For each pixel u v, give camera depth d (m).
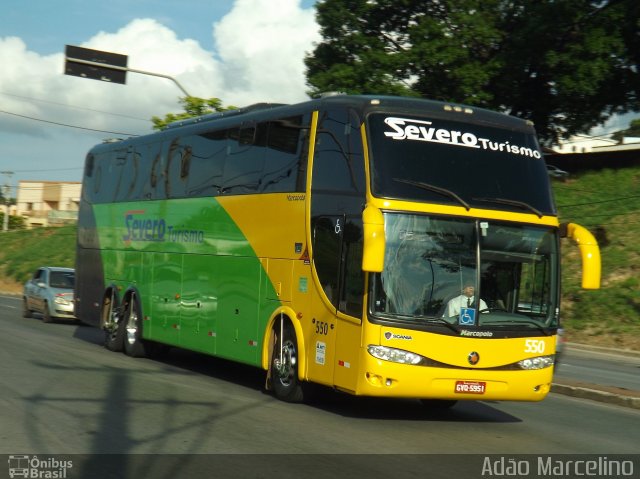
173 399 11.64
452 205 10.42
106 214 19.06
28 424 9.41
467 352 10.17
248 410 10.97
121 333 17.77
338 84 36.50
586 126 40.16
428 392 10.08
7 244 67.38
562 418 11.88
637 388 16.78
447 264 10.27
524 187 10.94
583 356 26.38
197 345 14.45
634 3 34.44
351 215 10.59
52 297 25.84
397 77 36.66
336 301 10.70
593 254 10.49
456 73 35.47
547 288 10.77
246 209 13.21
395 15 38.16
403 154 10.52
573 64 35.28
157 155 16.78
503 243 10.56
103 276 18.89
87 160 20.72
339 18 37.78
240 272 13.23
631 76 37.47
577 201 38.28
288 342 11.90
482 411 12.32
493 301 10.42
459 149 10.80
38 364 14.80
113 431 9.21
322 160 11.44
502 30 37.47
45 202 102.50
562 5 34.31
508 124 11.32
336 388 10.59
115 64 26.45
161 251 16.12
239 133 13.77
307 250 11.49
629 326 29.66
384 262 10.07
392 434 9.80
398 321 9.99
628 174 39.25
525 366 10.46
